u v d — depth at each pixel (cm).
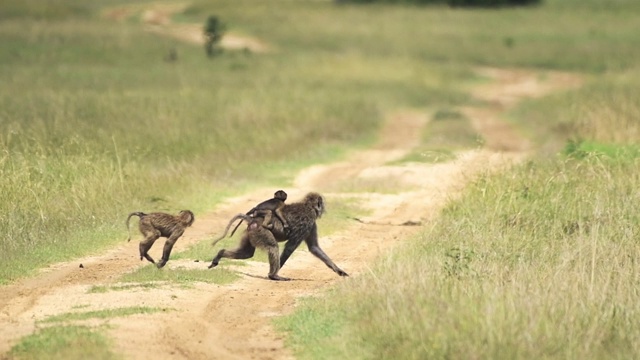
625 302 4097
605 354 3606
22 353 3522
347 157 9744
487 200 6175
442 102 14938
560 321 3741
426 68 17838
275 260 4881
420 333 3528
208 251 5488
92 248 5462
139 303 4253
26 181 6078
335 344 3700
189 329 3922
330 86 14812
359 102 13100
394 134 11588
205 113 10300
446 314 3650
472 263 4609
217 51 18562
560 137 10394
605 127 9369
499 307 3709
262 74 15850
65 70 15138
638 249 4991
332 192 7694
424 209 7006
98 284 4644
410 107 14212
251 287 4731
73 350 3491
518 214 5688
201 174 7712
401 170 8538
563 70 19175
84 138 7850
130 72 15325
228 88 13325
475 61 19675
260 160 8925
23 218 5653
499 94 16250
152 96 11400
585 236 5169
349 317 3956
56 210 5850
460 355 3384
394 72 17062
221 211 6819
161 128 9050
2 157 6475
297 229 4938
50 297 4372
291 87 14012
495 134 11756
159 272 4828
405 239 5841
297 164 9038
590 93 13475
